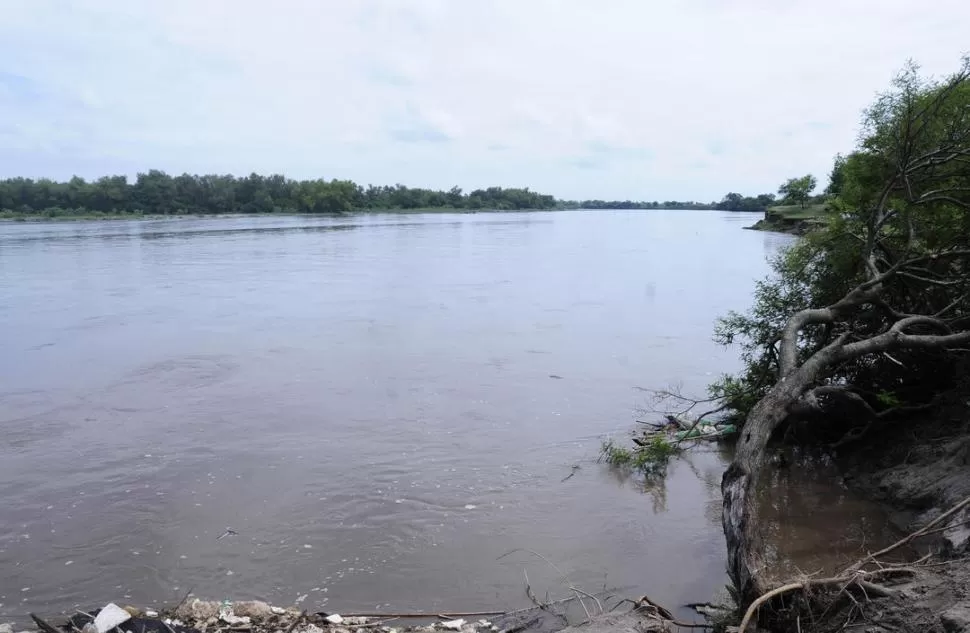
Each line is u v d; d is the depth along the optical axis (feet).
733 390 40.32
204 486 33.22
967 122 36.29
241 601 23.49
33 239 194.39
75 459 36.47
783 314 40.45
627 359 58.18
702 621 22.22
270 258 145.79
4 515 30.30
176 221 329.93
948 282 34.99
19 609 23.48
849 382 37.35
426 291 98.27
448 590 24.52
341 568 26.04
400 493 32.48
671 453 37.11
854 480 31.35
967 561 19.47
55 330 69.31
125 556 26.94
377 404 45.83
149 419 42.78
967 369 32.22
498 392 48.60
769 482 31.73
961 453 27.86
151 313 78.84
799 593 19.69
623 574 25.48
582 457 37.04
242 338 66.03
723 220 461.37
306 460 36.35
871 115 39.78
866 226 39.65
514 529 29.07
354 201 499.51
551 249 180.55
